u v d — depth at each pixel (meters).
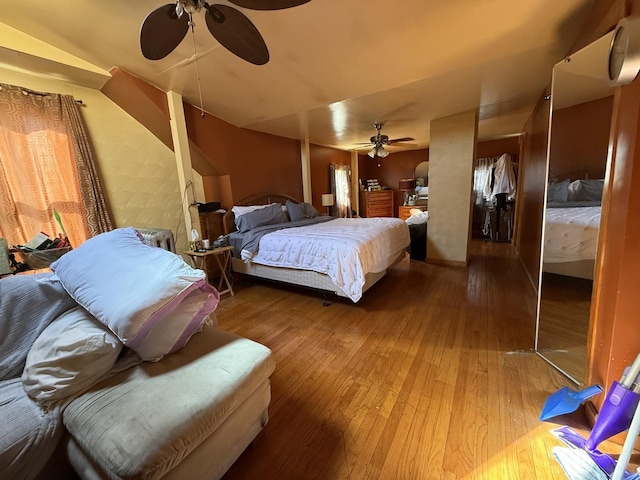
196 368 1.14
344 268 2.54
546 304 1.93
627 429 1.11
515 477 1.10
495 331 2.21
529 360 1.83
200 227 3.46
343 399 1.55
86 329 1.15
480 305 2.71
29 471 0.92
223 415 1.01
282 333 2.32
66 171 2.68
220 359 1.19
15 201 2.39
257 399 1.23
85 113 2.90
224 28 1.43
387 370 1.79
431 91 2.88
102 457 0.82
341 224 3.72
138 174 3.33
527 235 3.71
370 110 3.45
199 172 3.99
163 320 1.19
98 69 2.63
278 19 1.84
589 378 1.41
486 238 5.87
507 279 3.41
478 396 1.53
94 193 2.85
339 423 1.39
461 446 1.24
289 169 5.07
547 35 1.93
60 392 1.01
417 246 4.54
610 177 1.25
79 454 0.94
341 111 3.48
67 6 1.90
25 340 1.23
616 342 1.18
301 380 1.72
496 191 5.43
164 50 1.59
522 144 4.59
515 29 1.88
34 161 2.49
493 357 1.88
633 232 1.10
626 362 1.17
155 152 3.47
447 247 4.15
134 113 3.17
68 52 2.42
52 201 2.60
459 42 2.04
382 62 2.32
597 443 1.14
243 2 1.22
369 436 1.31
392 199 7.35
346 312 2.68
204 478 0.97
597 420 1.16
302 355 1.99
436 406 1.48
